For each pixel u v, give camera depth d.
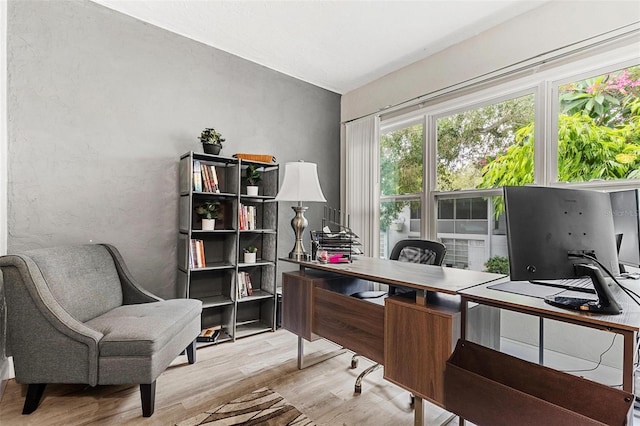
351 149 3.89
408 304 1.52
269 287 3.09
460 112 3.03
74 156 2.31
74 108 2.31
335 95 4.02
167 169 2.74
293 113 3.60
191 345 2.29
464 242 2.96
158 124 2.69
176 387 1.97
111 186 2.46
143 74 2.61
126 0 2.39
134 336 1.66
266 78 3.37
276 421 1.64
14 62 2.08
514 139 2.65
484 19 2.56
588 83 2.26
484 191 2.81
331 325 1.96
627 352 0.98
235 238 2.79
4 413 1.68
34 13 2.16
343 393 1.92
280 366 2.27
